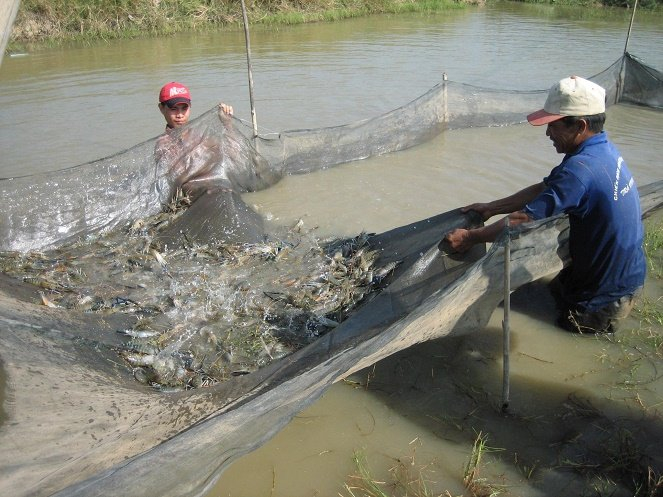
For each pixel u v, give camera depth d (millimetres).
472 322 3900
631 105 11094
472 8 25188
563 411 3662
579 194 3910
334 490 3154
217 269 5512
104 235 6258
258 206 6977
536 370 4027
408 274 4328
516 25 19766
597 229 4051
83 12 16766
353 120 9578
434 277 4320
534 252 4031
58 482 2754
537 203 3963
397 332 3258
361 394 3846
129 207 6453
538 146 8898
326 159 8109
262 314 4812
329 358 3424
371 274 4992
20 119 9352
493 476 3209
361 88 11430
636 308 4695
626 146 8656
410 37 17156
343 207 6926
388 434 3520
